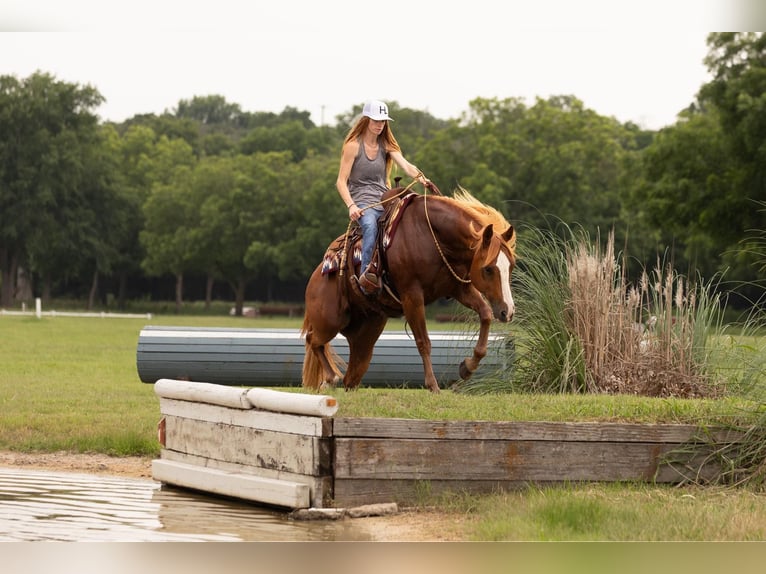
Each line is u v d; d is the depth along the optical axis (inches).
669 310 565.6
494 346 593.3
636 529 341.7
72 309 4082.2
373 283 492.1
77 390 813.9
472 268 462.0
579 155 3221.0
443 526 365.4
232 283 3961.6
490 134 3262.8
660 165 2359.7
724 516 357.7
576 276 572.7
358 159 517.7
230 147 5698.8
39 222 3959.2
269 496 402.6
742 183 2160.4
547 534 336.5
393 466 396.8
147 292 4773.6
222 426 439.8
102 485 471.5
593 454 414.6
